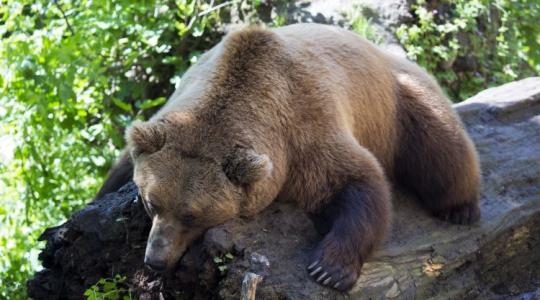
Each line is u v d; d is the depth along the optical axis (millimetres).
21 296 12688
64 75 15367
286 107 9719
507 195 11922
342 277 9266
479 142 12820
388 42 17969
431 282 10250
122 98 17641
